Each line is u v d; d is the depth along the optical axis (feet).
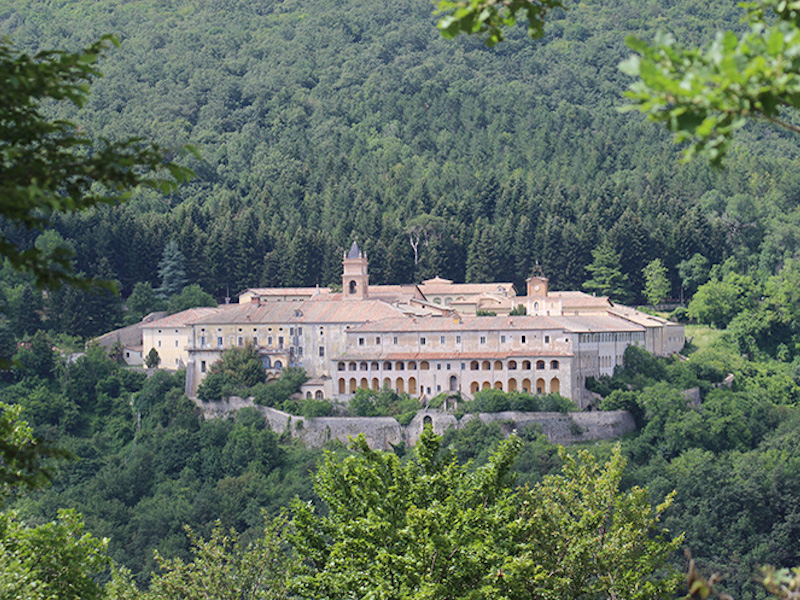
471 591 472.44
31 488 287.07
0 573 470.39
